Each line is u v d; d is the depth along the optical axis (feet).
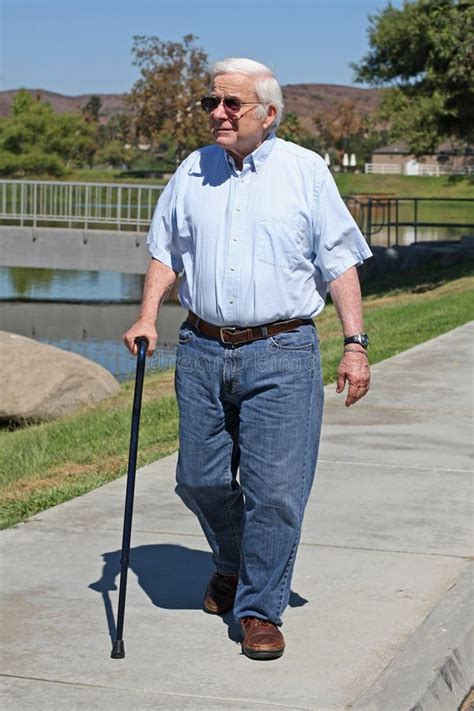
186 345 19.97
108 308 125.70
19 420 55.06
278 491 19.26
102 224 148.05
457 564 24.82
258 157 19.21
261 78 18.92
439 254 137.28
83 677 18.80
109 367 84.64
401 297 106.93
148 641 20.30
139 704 17.84
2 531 27.12
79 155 543.80
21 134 501.15
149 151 578.66
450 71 115.24
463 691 19.67
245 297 19.16
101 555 25.21
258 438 19.34
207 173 19.67
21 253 131.95
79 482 34.53
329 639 20.51
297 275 19.36
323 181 19.34
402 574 24.14
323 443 37.19
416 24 124.98
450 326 71.26
